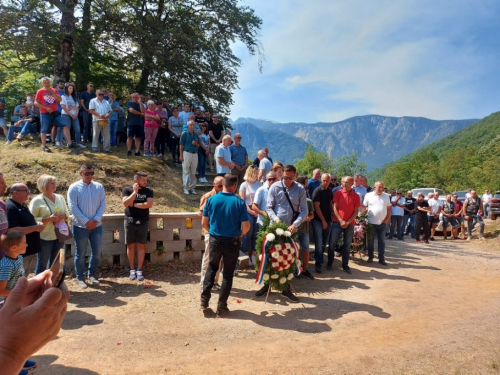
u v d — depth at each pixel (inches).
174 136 459.5
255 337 159.2
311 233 348.5
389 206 310.3
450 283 257.8
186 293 213.2
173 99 724.0
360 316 188.4
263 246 208.1
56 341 147.7
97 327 162.7
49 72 581.0
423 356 145.0
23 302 32.6
